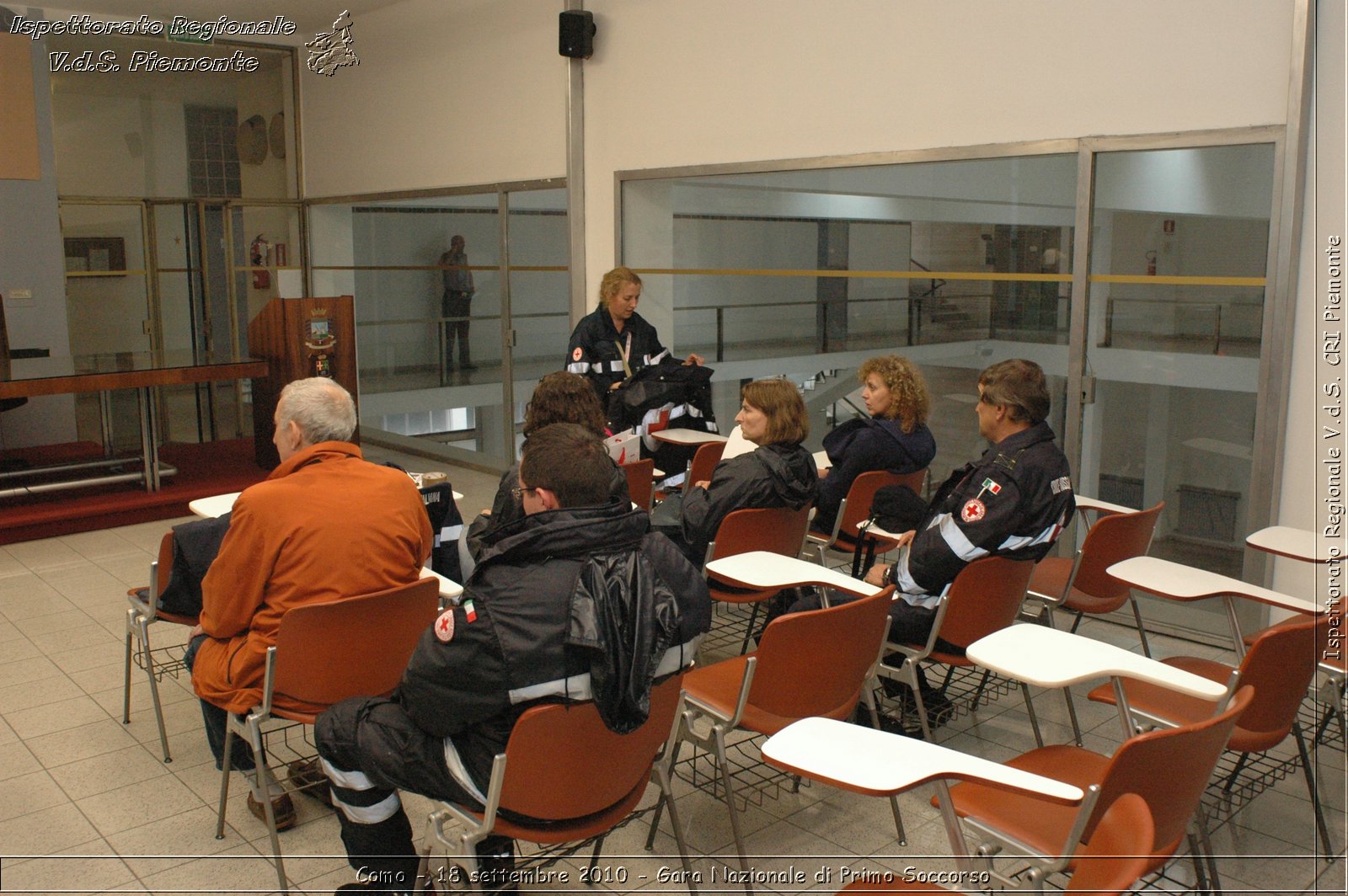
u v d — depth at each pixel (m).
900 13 5.13
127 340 8.93
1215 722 1.83
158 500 6.52
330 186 9.36
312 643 2.49
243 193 9.38
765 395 3.52
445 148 8.04
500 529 2.08
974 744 3.34
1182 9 4.19
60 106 8.32
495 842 2.34
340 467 2.72
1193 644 4.37
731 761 3.26
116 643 4.39
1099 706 3.67
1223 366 4.27
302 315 7.15
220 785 3.19
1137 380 4.54
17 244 8.02
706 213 6.26
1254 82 4.04
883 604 2.59
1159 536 4.55
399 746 2.16
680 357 6.57
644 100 6.47
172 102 8.90
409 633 2.62
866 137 5.36
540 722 1.97
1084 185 4.56
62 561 5.64
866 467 4.04
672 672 2.16
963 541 2.94
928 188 5.16
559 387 3.22
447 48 7.85
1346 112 3.85
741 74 5.90
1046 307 4.79
